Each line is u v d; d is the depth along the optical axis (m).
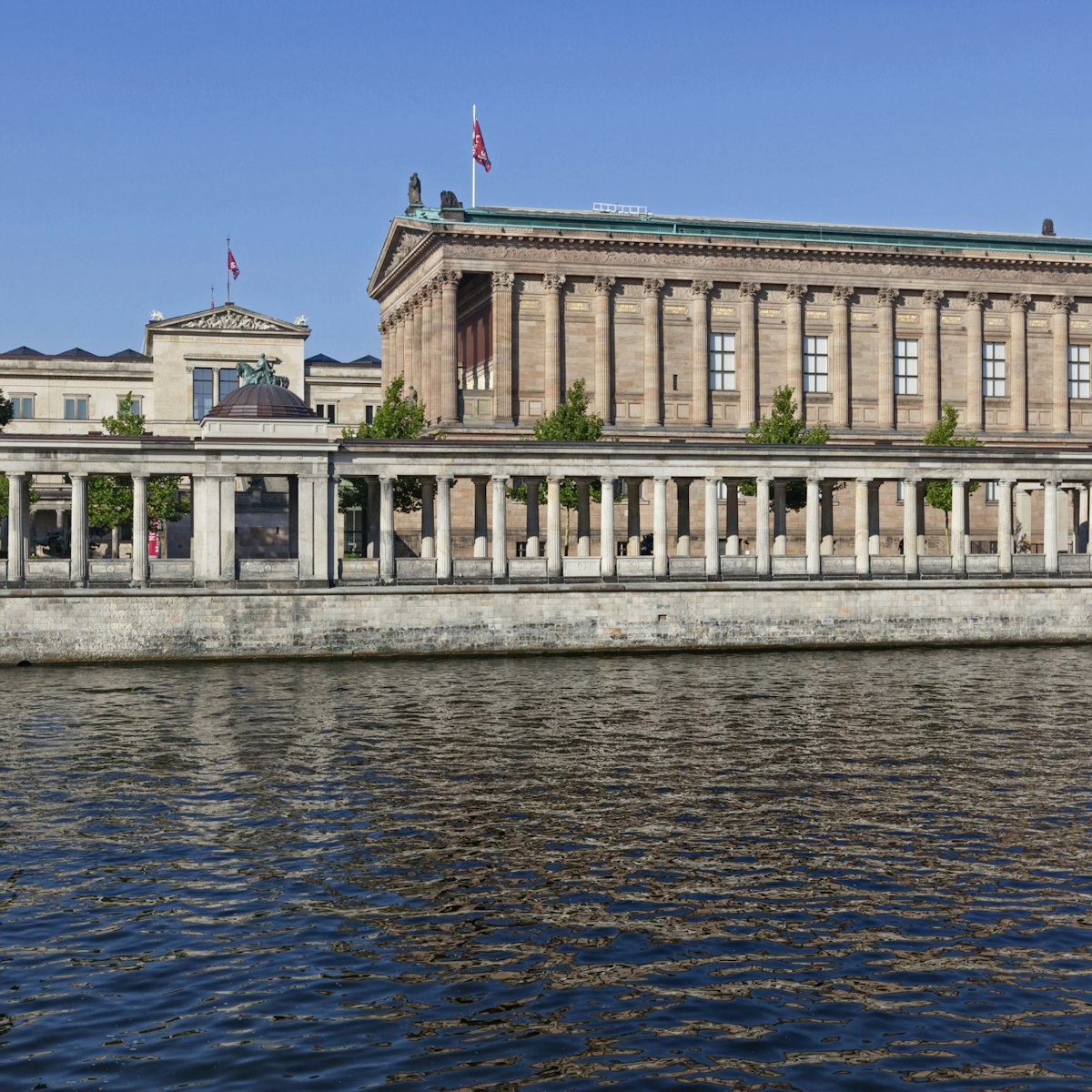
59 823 34.94
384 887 29.50
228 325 128.62
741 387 113.69
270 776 40.31
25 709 53.09
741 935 26.55
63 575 71.50
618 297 111.75
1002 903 28.38
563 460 78.00
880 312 116.62
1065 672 64.75
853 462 81.44
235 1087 20.20
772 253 114.12
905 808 36.28
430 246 111.06
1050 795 37.69
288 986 24.02
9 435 71.31
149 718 50.78
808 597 77.44
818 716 51.12
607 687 59.56
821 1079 20.48
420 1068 20.86
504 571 76.81
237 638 70.75
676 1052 21.44
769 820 35.06
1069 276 120.44
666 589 75.69
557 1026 22.36
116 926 26.98
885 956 25.42
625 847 32.53
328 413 140.62
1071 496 108.50
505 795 37.81
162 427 125.81
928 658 71.81
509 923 27.25
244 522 89.44
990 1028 22.23
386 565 75.56
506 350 109.31
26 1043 21.66
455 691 58.31
